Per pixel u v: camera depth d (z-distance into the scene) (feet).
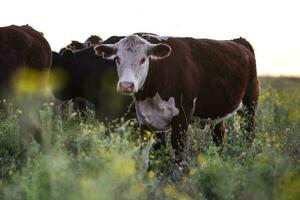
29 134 68.49
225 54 77.00
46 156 46.42
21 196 43.37
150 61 66.80
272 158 51.80
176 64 68.90
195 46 73.87
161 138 71.31
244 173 50.24
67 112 83.92
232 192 48.21
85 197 38.58
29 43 72.84
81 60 84.74
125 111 81.41
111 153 46.68
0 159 58.75
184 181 52.54
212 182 50.03
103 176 41.73
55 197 41.22
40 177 43.52
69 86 84.79
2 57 69.87
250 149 61.93
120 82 63.87
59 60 85.35
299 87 166.20
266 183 47.26
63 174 42.98
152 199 47.39
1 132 64.85
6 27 72.79
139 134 69.41
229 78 76.02
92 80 83.30
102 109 82.79
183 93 69.00
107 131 79.05
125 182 42.70
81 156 49.52
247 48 86.02
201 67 72.64
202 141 73.00
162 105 68.13
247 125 82.28
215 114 75.36
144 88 67.46
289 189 45.62
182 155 66.23
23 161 56.80
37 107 73.51
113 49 66.54
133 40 66.08
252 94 83.82
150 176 49.83
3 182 50.57
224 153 64.08
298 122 81.15
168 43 70.64
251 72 82.79
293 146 60.70
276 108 103.35
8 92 70.69
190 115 70.59
